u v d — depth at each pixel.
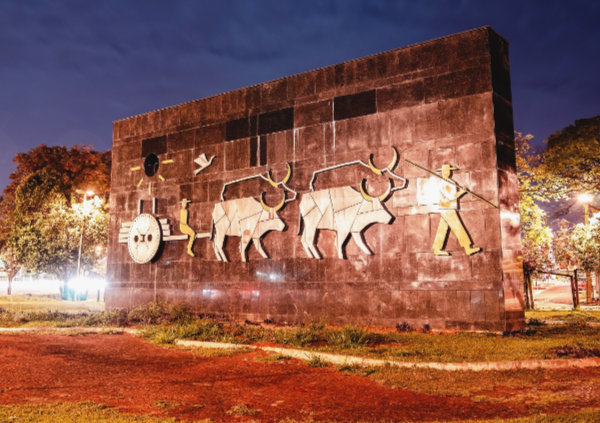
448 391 9.36
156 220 23.70
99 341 16.62
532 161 31.44
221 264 21.69
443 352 12.41
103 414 8.23
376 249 17.78
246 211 21.14
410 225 17.19
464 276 16.05
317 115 19.84
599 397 8.59
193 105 23.62
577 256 34.19
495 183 15.87
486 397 8.92
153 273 23.72
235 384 10.63
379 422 7.88
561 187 30.36
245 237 20.98
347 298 18.22
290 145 20.38
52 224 39.25
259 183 21.05
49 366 12.38
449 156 16.77
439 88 17.25
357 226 18.16
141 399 9.46
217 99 22.86
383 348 13.25
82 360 13.28
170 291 23.05
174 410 8.75
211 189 22.47
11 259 50.31
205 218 22.47
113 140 26.22
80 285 41.34
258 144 21.30
